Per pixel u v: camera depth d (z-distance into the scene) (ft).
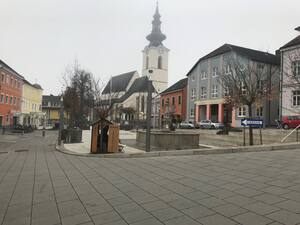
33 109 217.15
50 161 37.32
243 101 62.75
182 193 18.76
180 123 144.46
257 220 13.43
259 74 85.15
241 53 125.39
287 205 15.34
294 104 101.30
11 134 120.26
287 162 27.71
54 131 157.28
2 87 150.92
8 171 29.86
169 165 29.12
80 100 141.08
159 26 275.39
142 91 238.27
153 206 16.38
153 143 49.65
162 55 272.10
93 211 15.99
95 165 32.37
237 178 21.97
